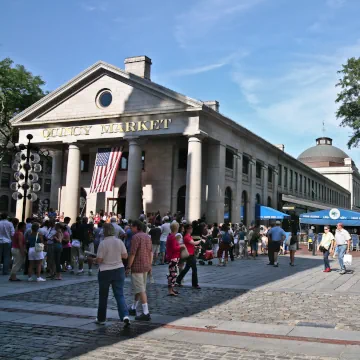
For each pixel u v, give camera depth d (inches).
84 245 704.4
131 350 289.4
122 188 1530.5
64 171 1648.6
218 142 1402.6
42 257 615.5
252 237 1106.1
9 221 745.6
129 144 1365.7
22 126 1537.9
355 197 4001.0
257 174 1775.3
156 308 435.5
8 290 533.0
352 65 1469.0
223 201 1406.3
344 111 1496.1
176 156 1469.0
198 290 555.5
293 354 281.4
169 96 1306.6
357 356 277.0
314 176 2719.0
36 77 1903.3
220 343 307.4
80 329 343.3
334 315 406.9
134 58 1476.4
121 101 1387.8
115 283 356.5
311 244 1439.5
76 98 1466.5
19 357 271.9
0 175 2541.8
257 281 649.0
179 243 518.9
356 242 1534.2
